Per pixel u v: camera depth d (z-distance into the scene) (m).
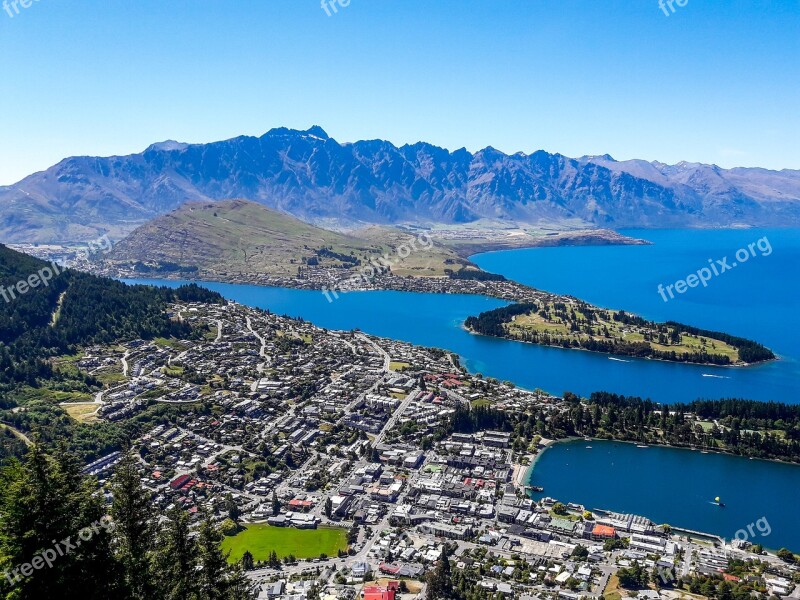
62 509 84.44
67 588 82.62
